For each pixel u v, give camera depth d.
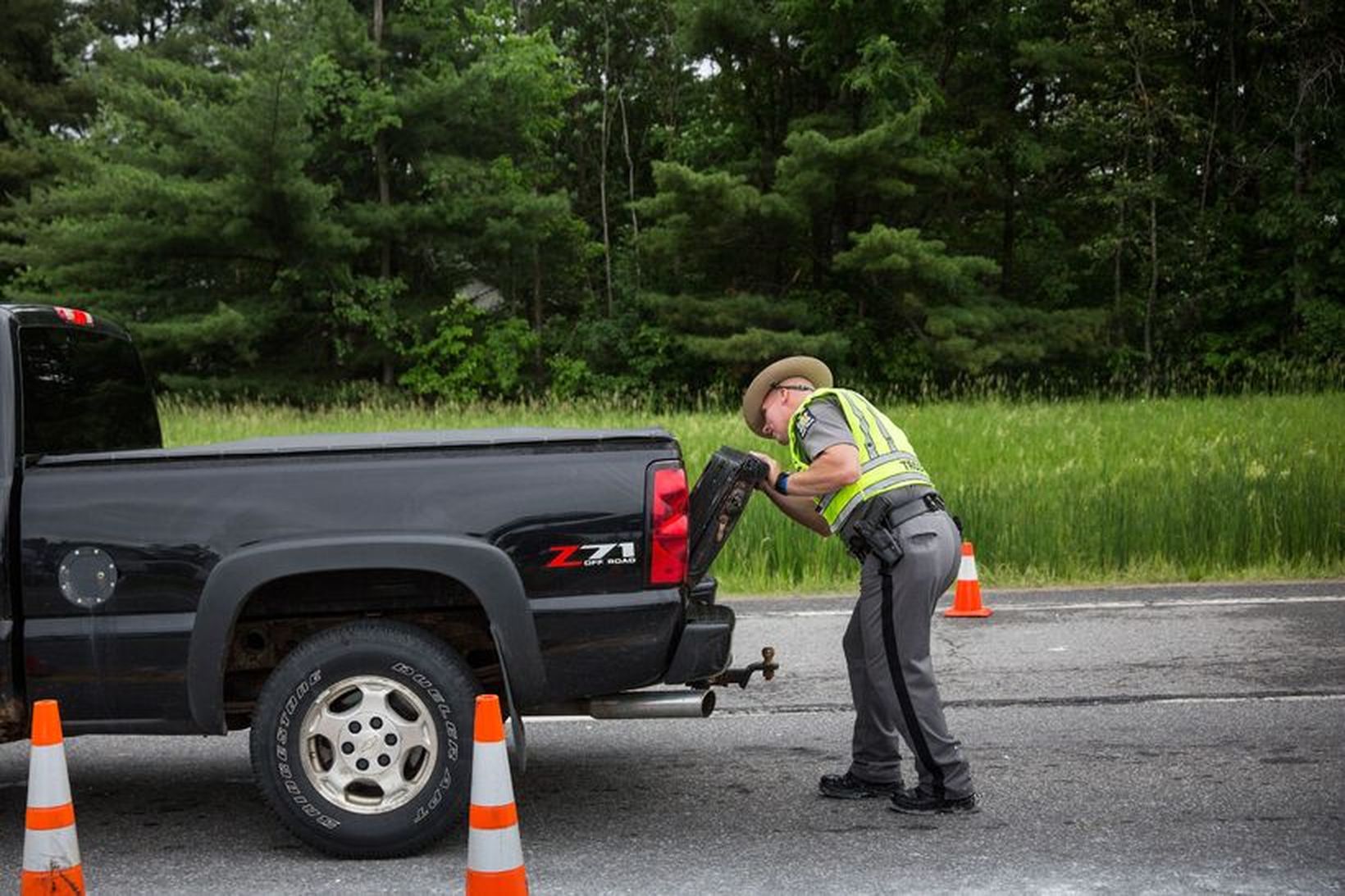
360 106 32.81
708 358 34.84
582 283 41.94
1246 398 22.64
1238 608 8.90
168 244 32.44
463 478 4.45
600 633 4.40
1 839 4.85
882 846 4.51
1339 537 10.76
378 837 4.36
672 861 4.39
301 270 32.88
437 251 35.62
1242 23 34.28
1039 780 5.23
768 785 5.30
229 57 34.47
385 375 35.59
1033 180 37.56
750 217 33.16
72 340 5.26
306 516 4.41
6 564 4.40
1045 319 33.34
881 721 5.07
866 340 34.19
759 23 34.62
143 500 4.44
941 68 35.81
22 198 39.88
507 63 34.66
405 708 4.41
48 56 46.56
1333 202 31.56
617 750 5.88
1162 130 33.81
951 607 9.09
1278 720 6.07
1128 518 10.80
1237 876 4.14
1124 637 8.00
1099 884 4.10
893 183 32.34
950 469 13.37
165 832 4.84
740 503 4.81
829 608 9.31
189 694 4.39
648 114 44.47
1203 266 33.00
